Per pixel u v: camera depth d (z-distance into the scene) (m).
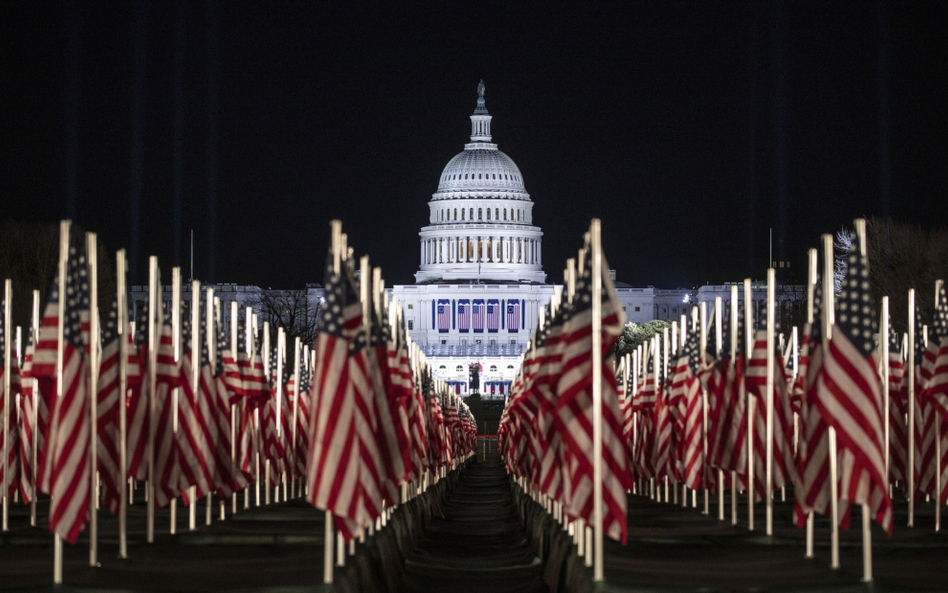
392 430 28.75
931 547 26.59
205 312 31.33
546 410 28.34
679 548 27.06
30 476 34.62
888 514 21.97
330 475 21.62
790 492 45.66
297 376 45.03
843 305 22.33
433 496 49.00
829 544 27.23
